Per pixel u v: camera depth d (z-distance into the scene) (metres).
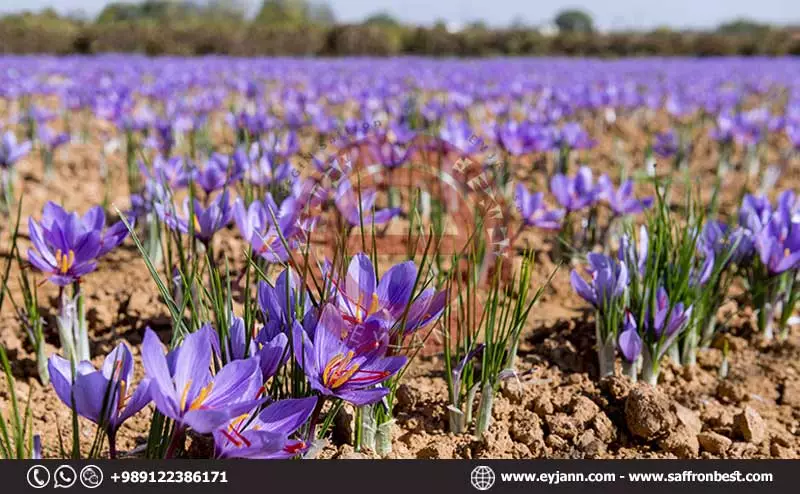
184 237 1.08
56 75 4.05
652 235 0.77
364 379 0.54
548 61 7.11
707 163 1.96
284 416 0.52
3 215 1.25
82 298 0.72
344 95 2.57
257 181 0.98
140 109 1.84
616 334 0.75
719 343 0.85
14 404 0.53
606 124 2.55
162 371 0.49
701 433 0.69
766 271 0.83
